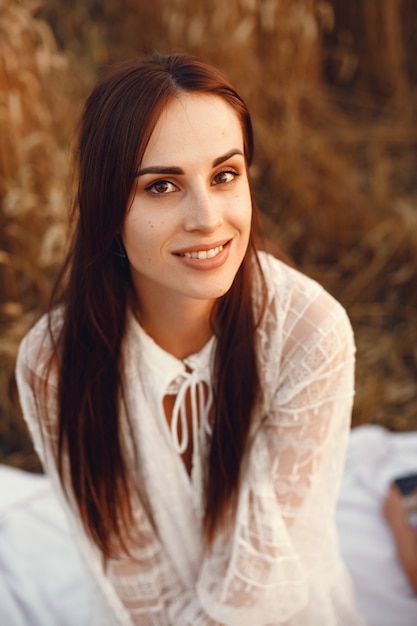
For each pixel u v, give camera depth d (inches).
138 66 41.4
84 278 48.7
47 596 75.4
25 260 107.3
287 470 53.4
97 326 49.0
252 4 117.3
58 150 114.0
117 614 57.7
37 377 52.8
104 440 53.1
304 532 55.2
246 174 44.3
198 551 58.4
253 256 49.4
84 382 51.4
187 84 40.5
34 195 107.4
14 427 102.9
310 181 124.8
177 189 41.8
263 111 127.3
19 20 108.3
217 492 55.1
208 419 53.7
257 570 53.9
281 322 50.2
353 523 82.5
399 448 93.6
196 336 50.5
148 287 47.7
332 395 51.8
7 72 106.3
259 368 51.4
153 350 50.1
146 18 137.9
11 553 79.4
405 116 141.9
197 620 56.9
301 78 130.2
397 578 76.7
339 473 55.0
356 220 124.4
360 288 119.2
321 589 58.7
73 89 127.0
